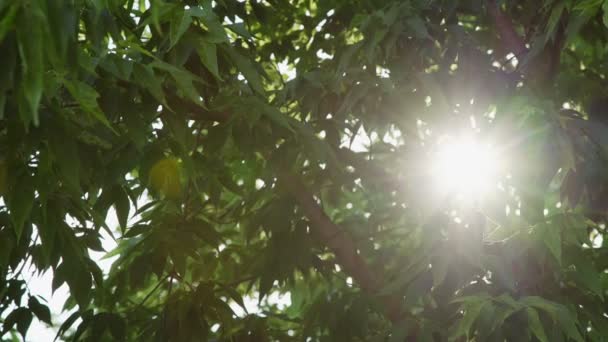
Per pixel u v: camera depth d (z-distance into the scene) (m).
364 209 5.13
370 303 3.88
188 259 4.29
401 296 3.86
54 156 2.34
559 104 4.06
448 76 3.81
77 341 3.66
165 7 2.49
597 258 3.61
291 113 4.08
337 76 3.73
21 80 1.97
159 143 3.02
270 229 3.92
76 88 2.04
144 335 3.80
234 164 4.21
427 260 3.15
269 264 3.89
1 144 2.50
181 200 3.63
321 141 3.36
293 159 3.65
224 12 4.02
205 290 3.74
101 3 2.34
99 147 2.92
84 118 2.71
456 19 4.04
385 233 4.18
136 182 3.95
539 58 3.95
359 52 4.07
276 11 4.83
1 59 1.95
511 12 4.35
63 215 2.93
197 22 2.66
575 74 4.21
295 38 4.93
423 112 3.72
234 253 4.51
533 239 3.17
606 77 4.24
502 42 4.36
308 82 3.82
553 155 2.90
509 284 3.07
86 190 3.28
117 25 2.80
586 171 3.13
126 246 3.88
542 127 2.92
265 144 3.44
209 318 3.77
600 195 3.27
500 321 2.82
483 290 3.38
